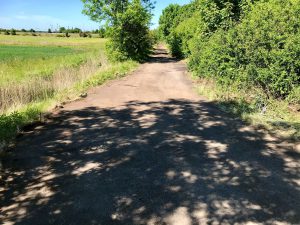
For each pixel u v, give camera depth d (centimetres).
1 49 5362
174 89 1367
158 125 827
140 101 1123
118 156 628
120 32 2783
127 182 521
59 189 507
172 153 636
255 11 1219
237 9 1700
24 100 1233
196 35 1947
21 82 1444
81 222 418
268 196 471
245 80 1095
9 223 424
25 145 696
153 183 516
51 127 823
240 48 1163
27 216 438
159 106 1041
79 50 5344
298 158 603
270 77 995
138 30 2894
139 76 1797
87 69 1848
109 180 531
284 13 1083
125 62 2556
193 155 624
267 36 1064
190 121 857
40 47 6178
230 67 1202
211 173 546
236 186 501
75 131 788
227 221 413
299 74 991
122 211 440
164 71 2077
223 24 1595
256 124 802
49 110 991
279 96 985
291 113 874
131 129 797
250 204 451
